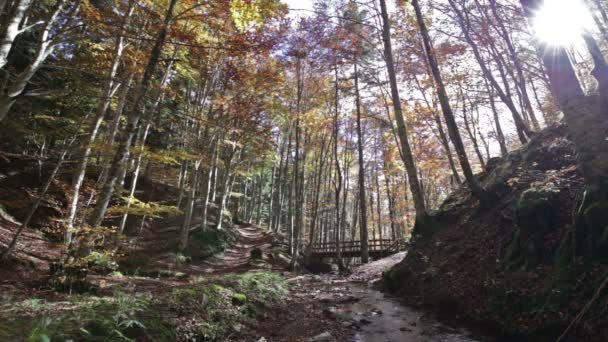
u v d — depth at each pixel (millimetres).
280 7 7395
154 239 17172
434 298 8031
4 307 4965
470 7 12922
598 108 6332
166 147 20719
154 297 6191
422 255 10414
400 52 19531
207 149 16656
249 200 47438
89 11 9312
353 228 33156
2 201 11742
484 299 6770
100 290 7320
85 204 10297
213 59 14625
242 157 26141
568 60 6609
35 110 12625
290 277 14219
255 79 15961
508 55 15492
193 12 10508
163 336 4891
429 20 16516
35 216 12438
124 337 4254
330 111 23422
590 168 5793
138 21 12562
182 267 14281
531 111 15484
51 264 7504
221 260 18469
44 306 5285
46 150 16172
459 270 8328
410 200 32469
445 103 10859
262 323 6980
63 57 12070
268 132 19344
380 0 13734
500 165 11766
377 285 11695
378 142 31047
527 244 6723
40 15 10789
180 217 21953
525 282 6129
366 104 24422
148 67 8023
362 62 19750
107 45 12359
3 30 4895
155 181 25609
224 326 5996
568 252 5734
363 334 6508
